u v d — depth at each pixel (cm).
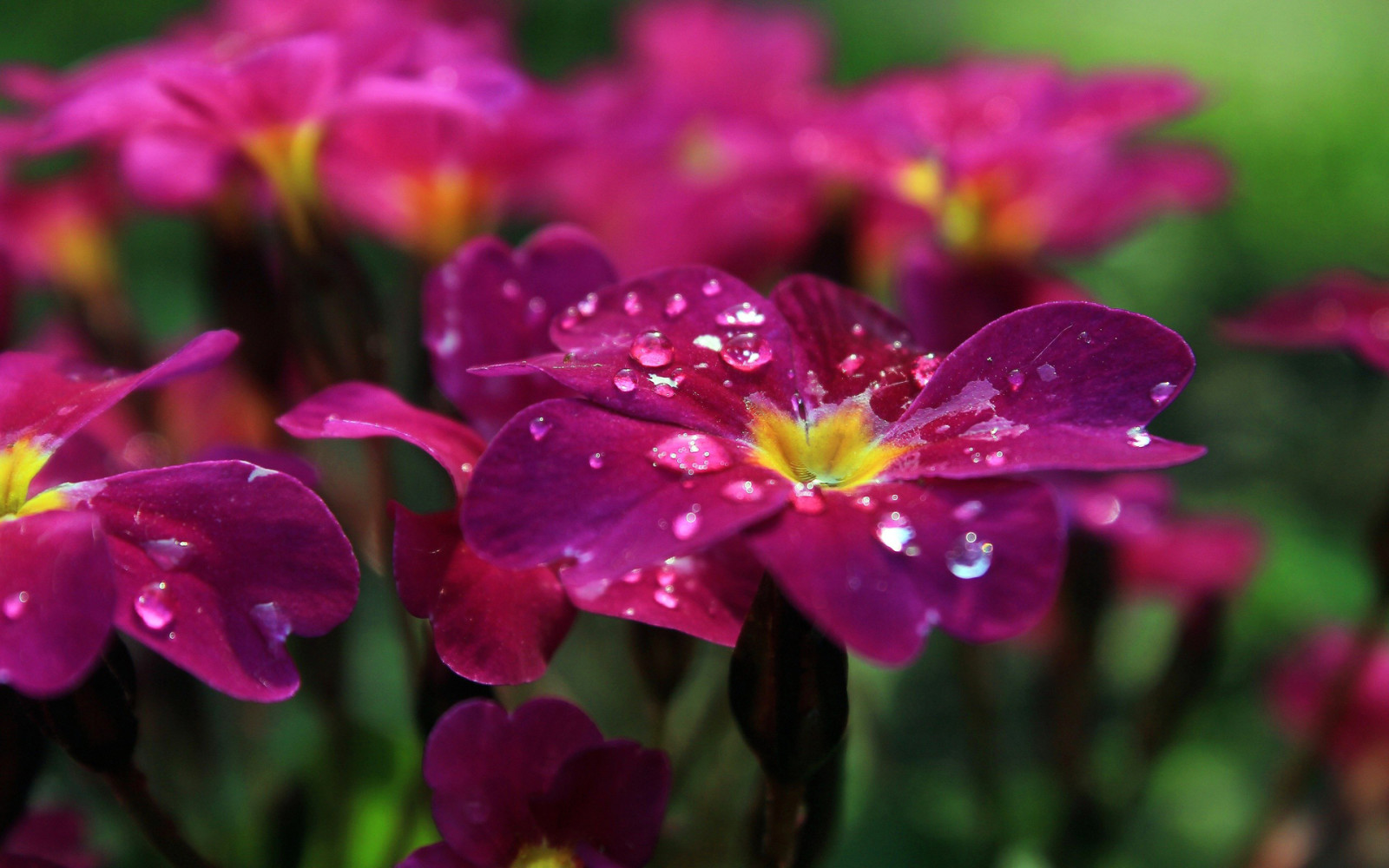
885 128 17
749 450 11
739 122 18
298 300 14
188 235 29
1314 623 22
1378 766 18
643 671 13
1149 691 16
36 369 12
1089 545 15
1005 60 21
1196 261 31
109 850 15
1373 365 14
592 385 11
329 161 16
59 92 15
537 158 16
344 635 15
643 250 19
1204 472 29
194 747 15
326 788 15
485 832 11
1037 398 11
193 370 12
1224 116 35
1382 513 15
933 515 11
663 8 23
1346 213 33
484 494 11
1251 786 23
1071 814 15
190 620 11
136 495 11
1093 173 17
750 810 13
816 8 38
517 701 15
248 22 17
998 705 22
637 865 12
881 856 17
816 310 12
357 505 16
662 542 11
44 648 11
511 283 13
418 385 14
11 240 17
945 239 17
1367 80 35
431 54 15
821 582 11
